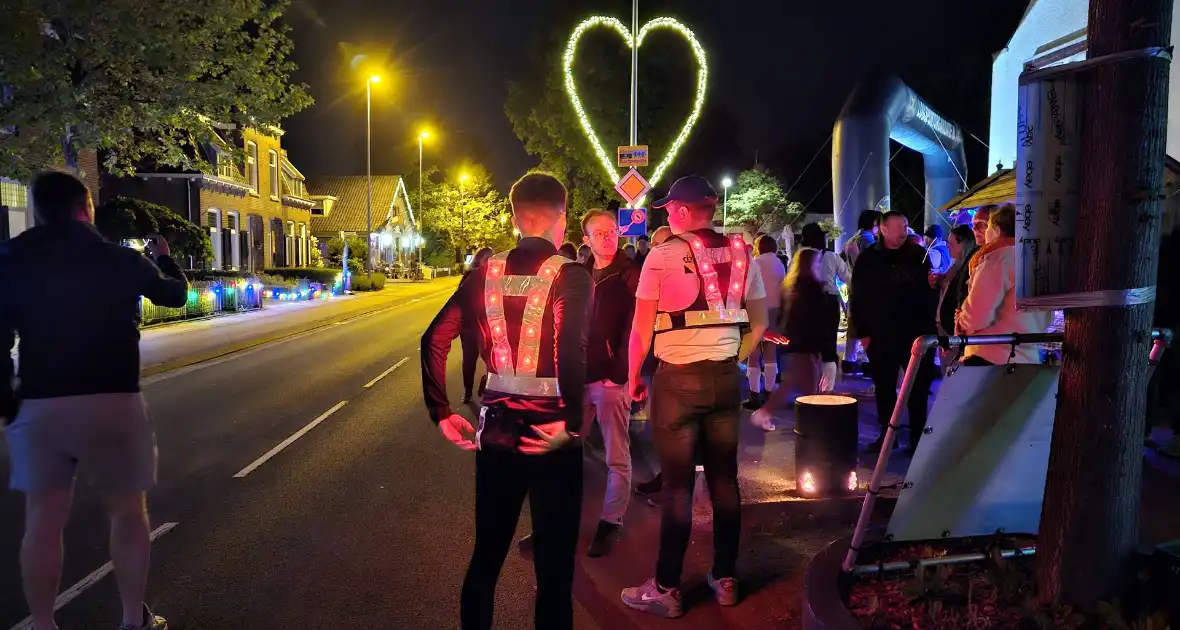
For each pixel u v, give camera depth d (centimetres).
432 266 6016
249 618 409
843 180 1570
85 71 1266
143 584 381
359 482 645
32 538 354
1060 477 321
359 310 2486
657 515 552
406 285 4369
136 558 377
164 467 689
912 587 335
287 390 1070
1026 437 349
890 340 662
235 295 2288
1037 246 314
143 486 371
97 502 590
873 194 1546
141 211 1956
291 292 2883
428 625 401
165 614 413
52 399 347
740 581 418
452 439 309
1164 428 684
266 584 450
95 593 438
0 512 564
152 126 1417
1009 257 470
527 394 298
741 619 378
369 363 1331
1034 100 310
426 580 455
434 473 670
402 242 5906
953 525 356
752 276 400
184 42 1348
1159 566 305
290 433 817
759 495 586
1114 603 303
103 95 1326
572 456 303
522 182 315
